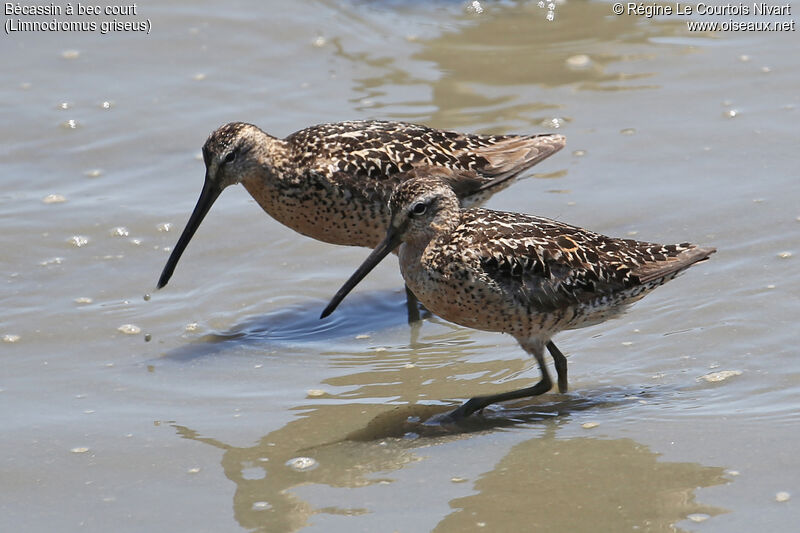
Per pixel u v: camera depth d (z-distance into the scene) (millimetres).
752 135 14977
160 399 10586
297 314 12297
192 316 12188
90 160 15367
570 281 10227
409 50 17859
